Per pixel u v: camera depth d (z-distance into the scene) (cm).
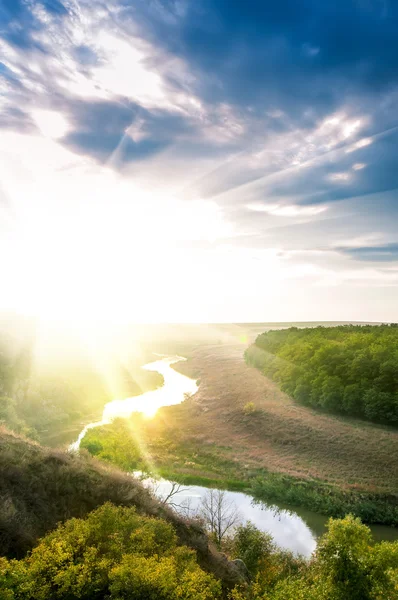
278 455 6281
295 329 15725
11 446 2314
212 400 9725
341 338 11575
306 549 4003
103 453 4972
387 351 7806
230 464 6100
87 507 2202
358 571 2145
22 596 1455
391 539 4316
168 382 13162
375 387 7088
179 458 6278
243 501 5084
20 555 1720
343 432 6575
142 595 1581
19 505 1944
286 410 8012
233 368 13838
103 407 9388
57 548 1666
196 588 1667
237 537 3453
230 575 2291
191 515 4234
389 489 5025
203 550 2356
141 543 1906
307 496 5059
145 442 6844
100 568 1675
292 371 9419
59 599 1534
